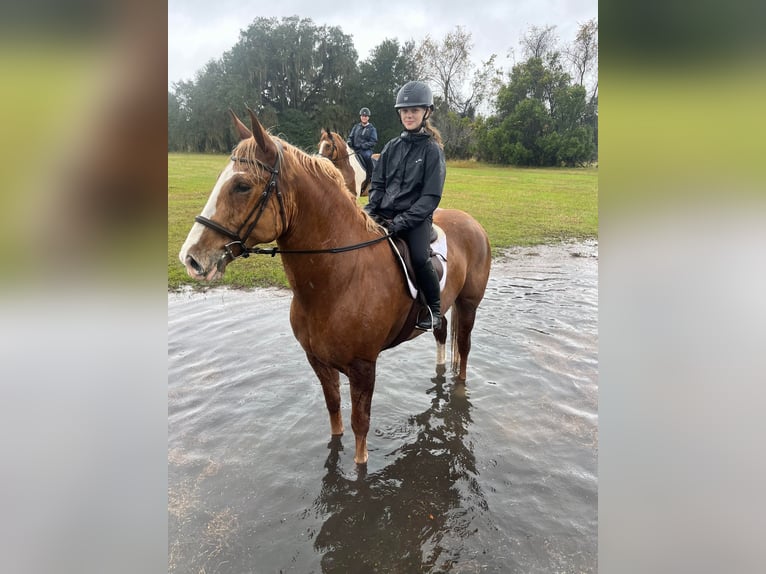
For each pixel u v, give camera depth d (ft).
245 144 7.32
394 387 13.12
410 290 9.29
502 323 17.29
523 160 102.22
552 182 66.69
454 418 11.63
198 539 8.04
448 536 8.13
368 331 8.77
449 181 65.46
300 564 7.59
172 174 48.80
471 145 111.14
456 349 13.92
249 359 14.56
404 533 8.20
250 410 11.92
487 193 53.16
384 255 9.11
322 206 8.16
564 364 14.20
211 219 6.96
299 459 10.16
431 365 14.47
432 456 10.26
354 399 9.46
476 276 12.73
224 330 16.65
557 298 20.17
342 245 8.48
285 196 7.57
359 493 9.16
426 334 17.16
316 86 134.72
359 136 29.89
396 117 130.11
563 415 11.68
